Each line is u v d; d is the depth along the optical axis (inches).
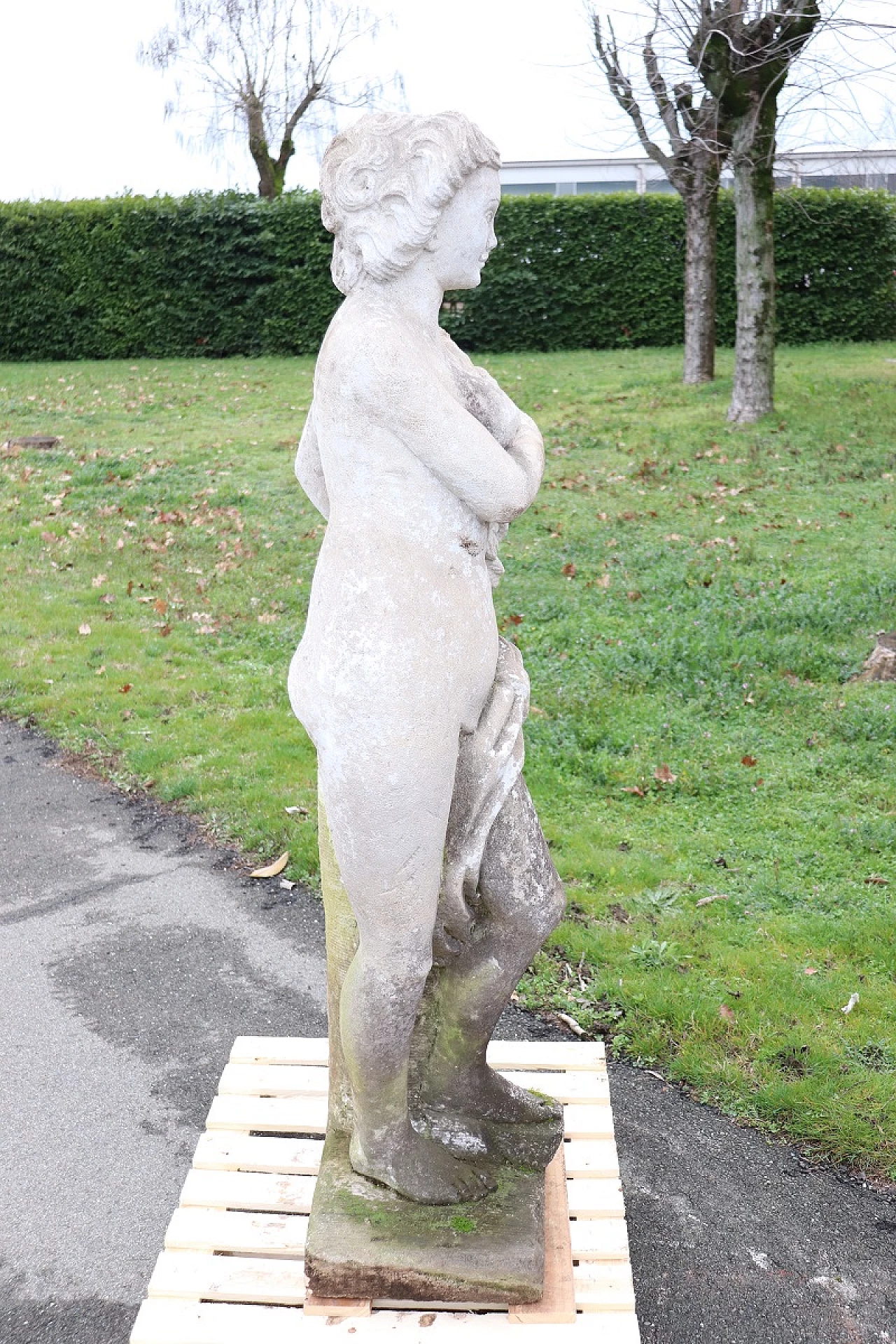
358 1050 100.5
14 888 209.6
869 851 210.2
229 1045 167.5
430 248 91.4
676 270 799.1
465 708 95.7
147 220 794.8
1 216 781.3
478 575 95.2
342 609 91.0
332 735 92.1
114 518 424.8
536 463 96.5
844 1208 136.1
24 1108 154.7
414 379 87.3
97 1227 135.1
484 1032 110.7
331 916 109.0
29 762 257.1
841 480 445.1
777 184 832.9
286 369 761.6
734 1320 121.7
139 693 285.6
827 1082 152.7
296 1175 124.3
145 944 192.1
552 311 809.5
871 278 791.7
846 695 271.6
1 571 370.6
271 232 796.6
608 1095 137.3
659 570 359.6
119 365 786.2
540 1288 101.8
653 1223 134.0
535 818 106.7
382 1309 103.8
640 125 577.6
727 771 239.0
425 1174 107.0
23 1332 121.0
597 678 281.7
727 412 543.8
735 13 452.1
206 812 232.2
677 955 180.5
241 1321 104.0
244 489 462.0
